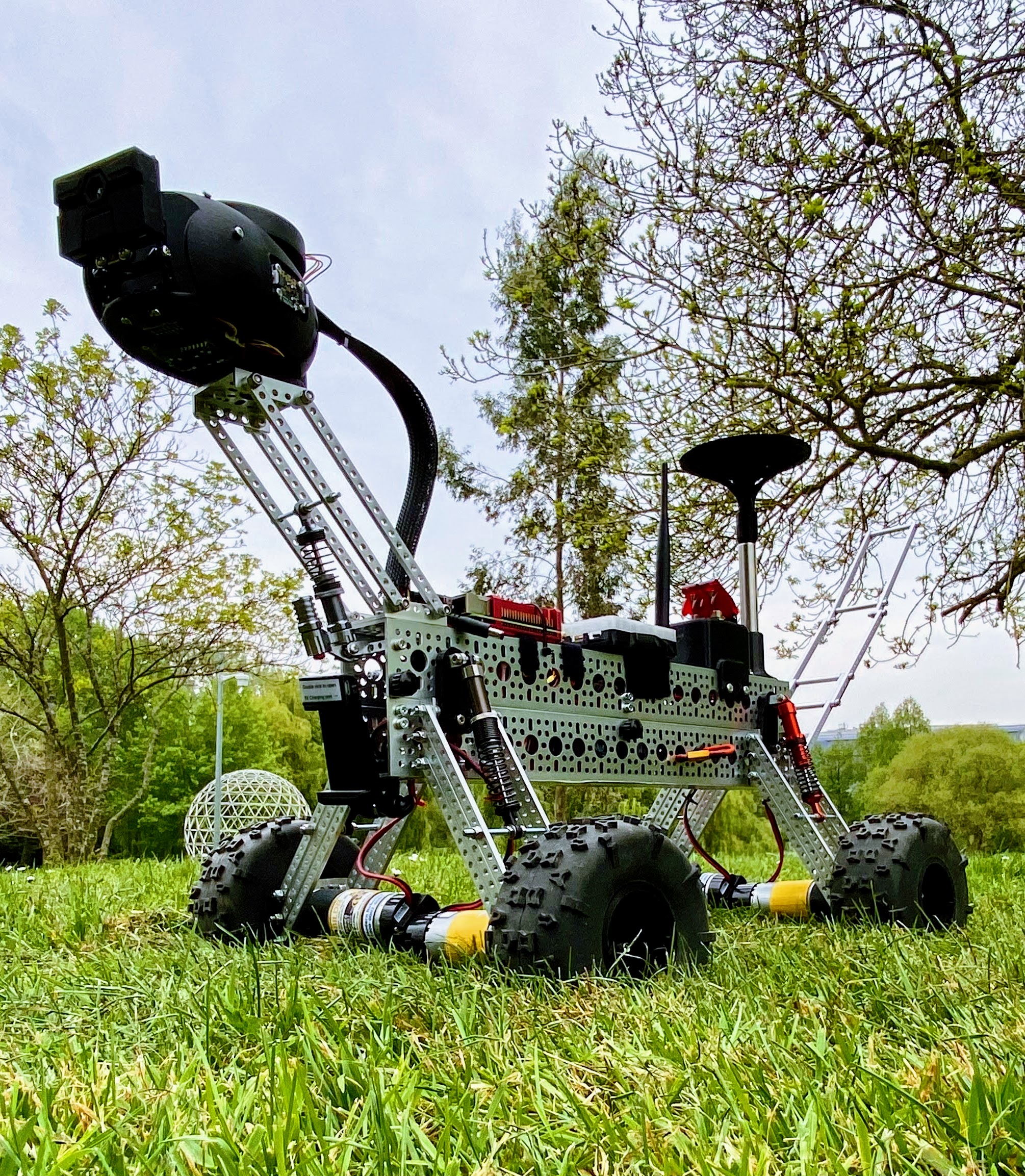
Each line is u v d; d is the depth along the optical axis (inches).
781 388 215.3
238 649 547.5
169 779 914.7
